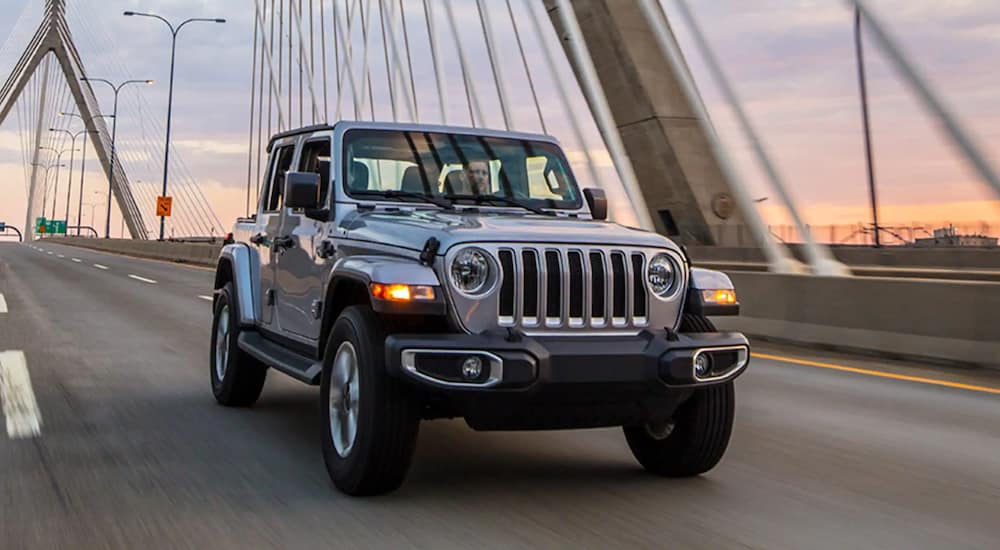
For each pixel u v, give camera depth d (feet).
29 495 14.12
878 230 107.86
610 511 13.42
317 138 18.48
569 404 13.26
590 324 13.69
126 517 13.03
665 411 13.91
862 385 25.89
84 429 18.98
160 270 98.53
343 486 14.05
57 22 269.44
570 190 18.71
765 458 17.04
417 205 17.01
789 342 36.78
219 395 21.86
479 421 13.26
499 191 18.04
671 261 14.38
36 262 121.39
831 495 14.53
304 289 17.40
